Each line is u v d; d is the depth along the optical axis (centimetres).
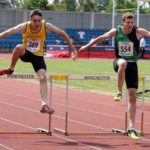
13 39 7519
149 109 2159
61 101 2370
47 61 5522
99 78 1427
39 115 1922
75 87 3008
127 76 1419
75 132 1567
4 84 3127
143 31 1386
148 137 1500
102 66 4825
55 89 2870
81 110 2098
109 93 2733
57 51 6531
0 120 1783
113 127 1692
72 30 7938
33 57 1401
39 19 1364
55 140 1417
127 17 1372
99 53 6606
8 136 1458
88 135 1515
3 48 7500
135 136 1400
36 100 2381
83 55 6550
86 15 8444
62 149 1298
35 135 1488
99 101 2398
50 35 7738
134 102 1423
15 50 1380
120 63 1366
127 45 1393
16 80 3400
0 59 5547
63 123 1748
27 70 4081
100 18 8500
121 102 2367
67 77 1421
